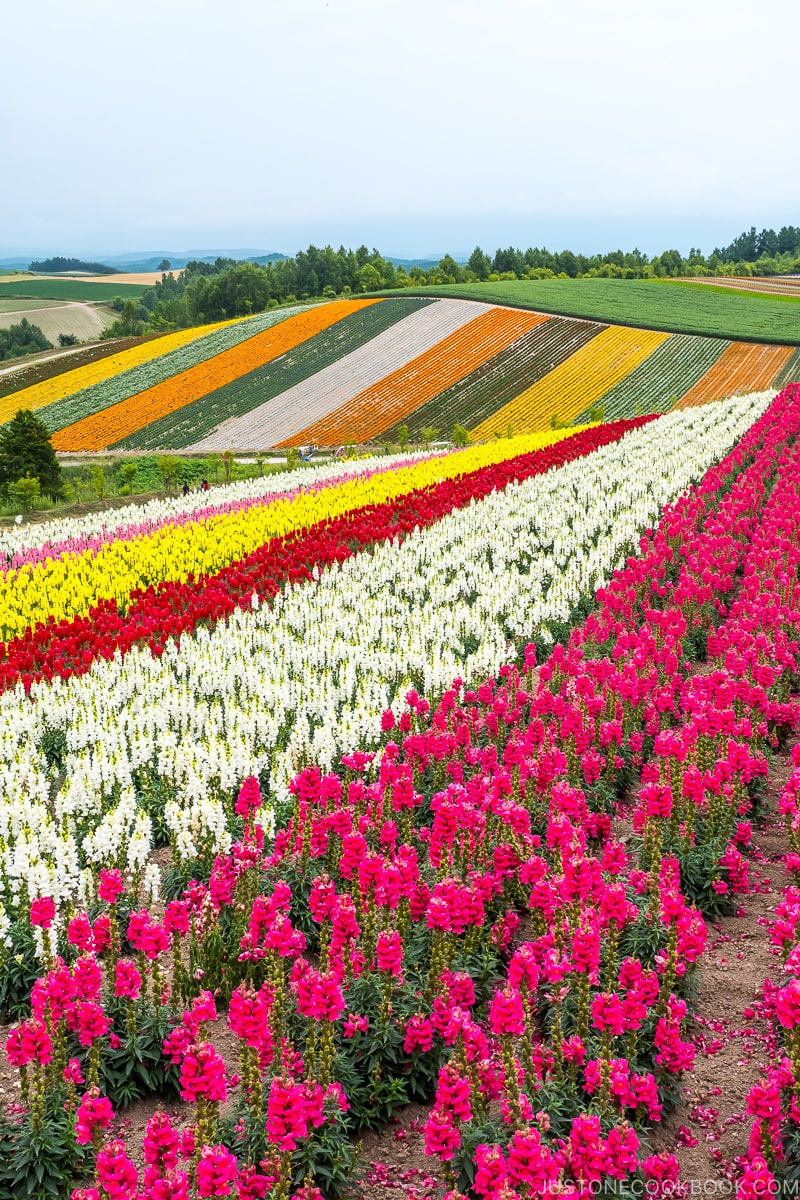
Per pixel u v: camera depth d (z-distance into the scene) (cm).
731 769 1386
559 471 4462
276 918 984
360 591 2695
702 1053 1016
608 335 9944
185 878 1300
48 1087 901
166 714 1816
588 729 1551
